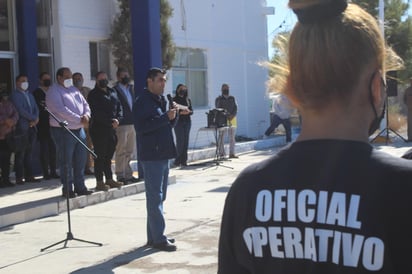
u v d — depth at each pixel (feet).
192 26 57.06
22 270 19.36
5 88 39.24
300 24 4.92
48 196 30.68
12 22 39.63
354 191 4.52
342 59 4.73
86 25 44.75
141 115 20.18
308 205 4.65
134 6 35.24
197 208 29.22
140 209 29.32
